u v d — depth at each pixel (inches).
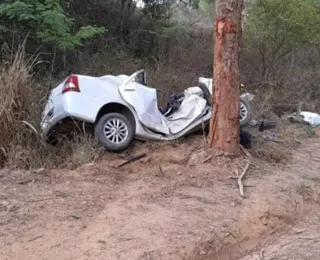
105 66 426.6
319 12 474.6
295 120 380.2
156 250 159.5
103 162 240.8
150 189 210.8
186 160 245.4
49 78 334.6
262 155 271.1
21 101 237.3
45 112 249.6
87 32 393.7
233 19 236.5
